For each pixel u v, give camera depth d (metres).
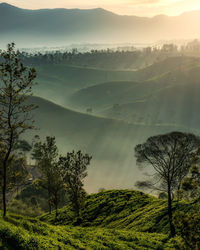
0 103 28.47
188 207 38.72
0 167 36.78
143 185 37.81
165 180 36.75
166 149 34.75
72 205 53.12
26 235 19.45
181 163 34.56
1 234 17.91
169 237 32.62
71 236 27.84
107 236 31.75
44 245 19.31
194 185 29.70
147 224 40.44
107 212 53.59
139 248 27.78
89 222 49.97
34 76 27.75
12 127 29.22
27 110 30.14
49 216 59.03
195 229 19.09
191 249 18.89
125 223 45.00
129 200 57.28
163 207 44.59
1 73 26.75
